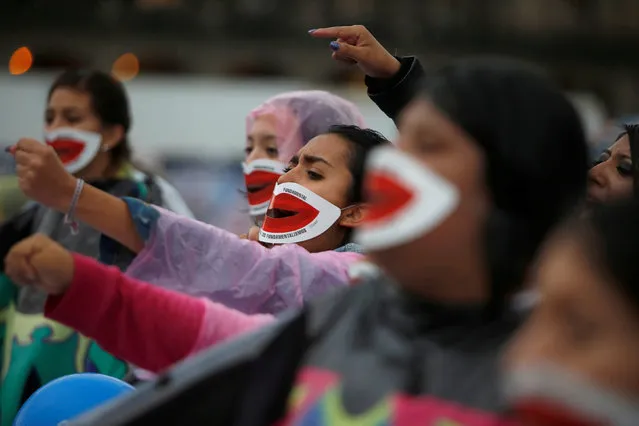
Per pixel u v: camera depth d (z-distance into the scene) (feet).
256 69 134.72
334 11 135.33
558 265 5.59
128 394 7.39
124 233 10.38
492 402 5.98
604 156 12.24
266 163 14.30
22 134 42.93
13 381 15.80
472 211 6.22
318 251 11.55
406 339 6.50
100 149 16.90
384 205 6.32
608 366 5.30
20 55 128.67
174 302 8.13
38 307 16.03
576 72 142.61
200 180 44.68
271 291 10.16
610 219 5.54
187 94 48.37
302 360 6.94
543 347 5.52
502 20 139.54
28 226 16.30
